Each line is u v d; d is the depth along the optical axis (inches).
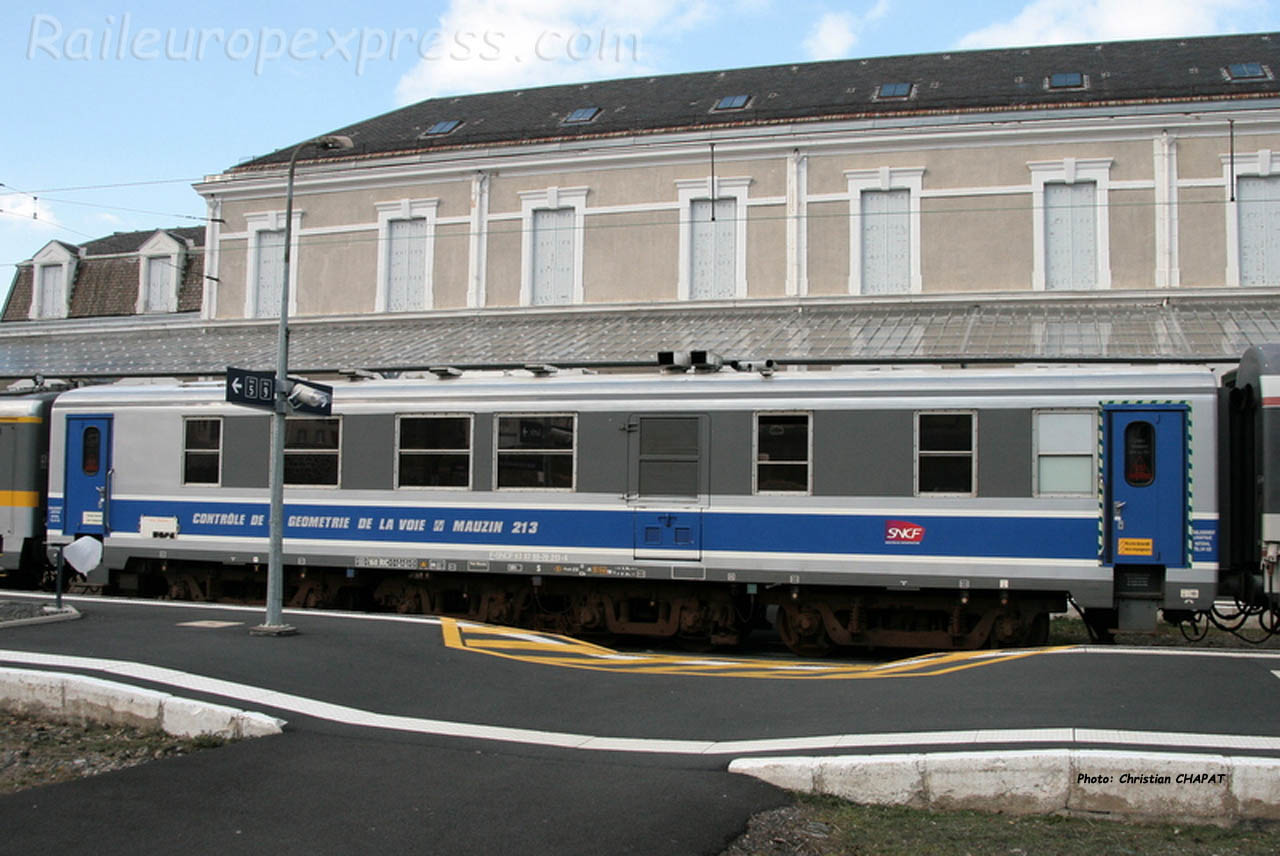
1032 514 508.7
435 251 1080.8
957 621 537.3
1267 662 402.9
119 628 479.8
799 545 536.4
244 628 486.9
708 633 579.2
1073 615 696.4
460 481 592.4
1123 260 908.6
